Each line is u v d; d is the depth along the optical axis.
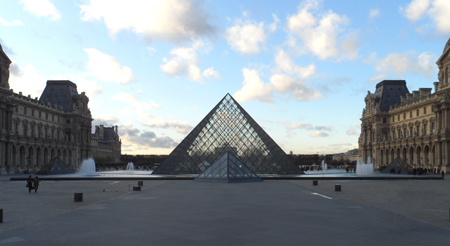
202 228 19.53
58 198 36.09
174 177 71.62
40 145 144.38
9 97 123.06
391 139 157.75
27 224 21.14
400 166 101.31
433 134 123.69
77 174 98.56
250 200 32.72
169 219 22.36
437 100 122.94
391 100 172.50
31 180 43.41
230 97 90.06
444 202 31.97
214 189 45.44
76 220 22.22
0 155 115.00
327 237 17.38
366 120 181.38
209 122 87.19
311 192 41.53
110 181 66.62
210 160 83.75
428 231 18.75
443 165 115.81
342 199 33.84
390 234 18.03
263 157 83.50
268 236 17.59
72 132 175.38
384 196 37.12
